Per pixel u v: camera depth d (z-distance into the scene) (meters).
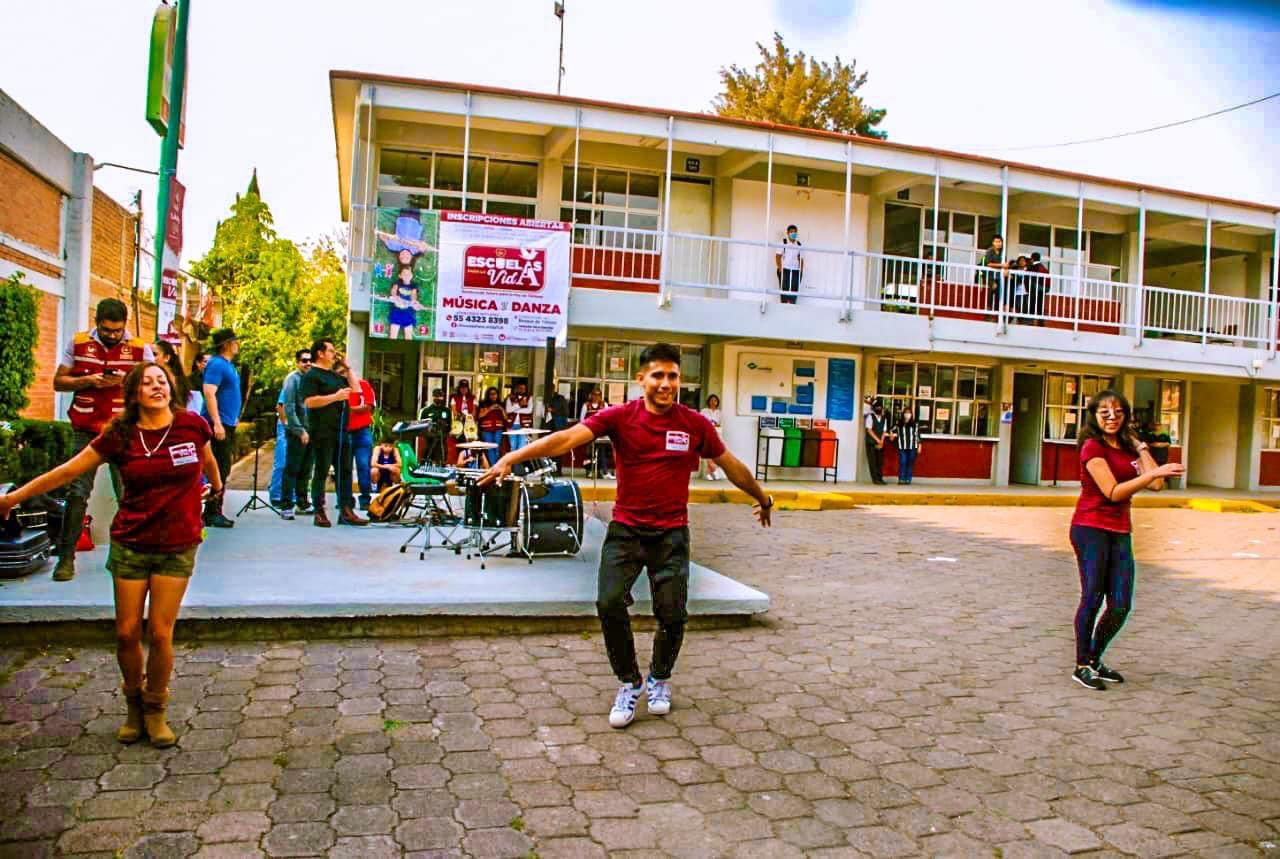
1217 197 20.25
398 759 4.05
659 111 16.50
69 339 12.30
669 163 16.64
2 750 3.96
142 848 3.20
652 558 4.67
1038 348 19.08
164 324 9.74
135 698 4.07
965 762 4.30
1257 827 3.72
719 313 17.14
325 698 4.76
